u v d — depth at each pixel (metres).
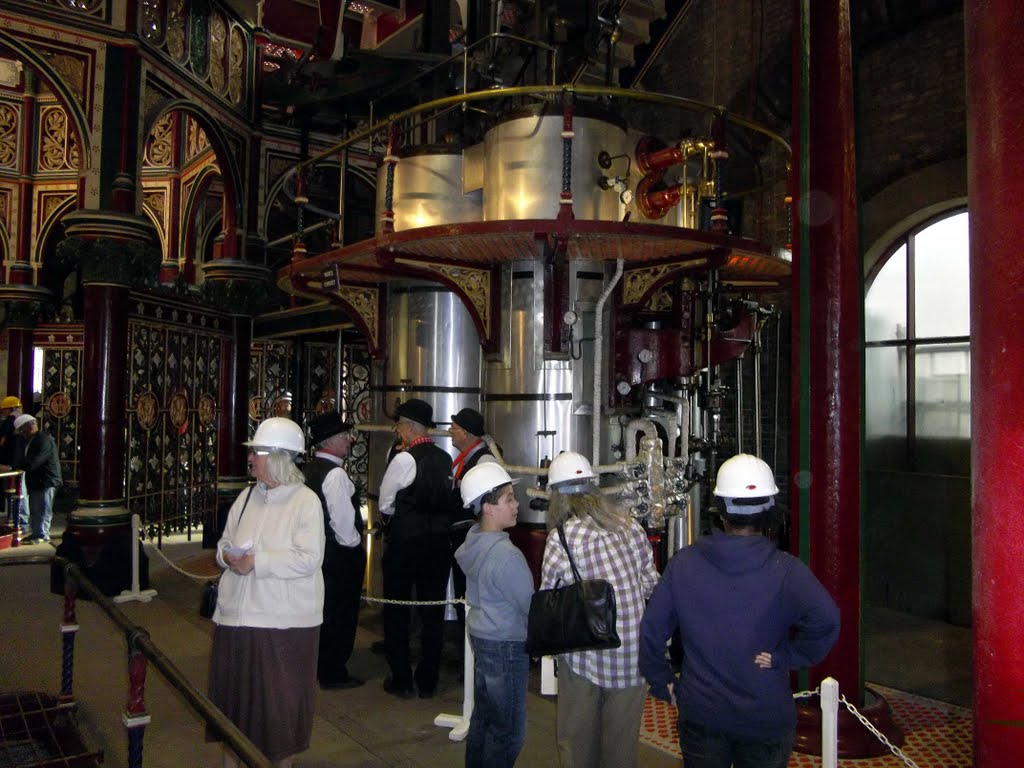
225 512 10.71
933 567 7.54
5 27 7.95
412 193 6.93
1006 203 2.46
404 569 5.34
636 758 3.35
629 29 8.39
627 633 3.32
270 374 13.22
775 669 2.74
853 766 4.43
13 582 8.95
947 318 7.64
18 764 4.14
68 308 15.89
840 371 4.76
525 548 6.13
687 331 6.30
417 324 7.07
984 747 2.52
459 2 10.60
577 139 5.85
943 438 7.68
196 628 7.06
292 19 11.40
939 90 7.55
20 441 12.20
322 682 5.56
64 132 15.03
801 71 4.96
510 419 6.25
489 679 3.56
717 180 5.65
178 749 4.62
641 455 5.88
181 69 9.42
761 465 2.93
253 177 10.91
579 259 6.11
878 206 7.98
